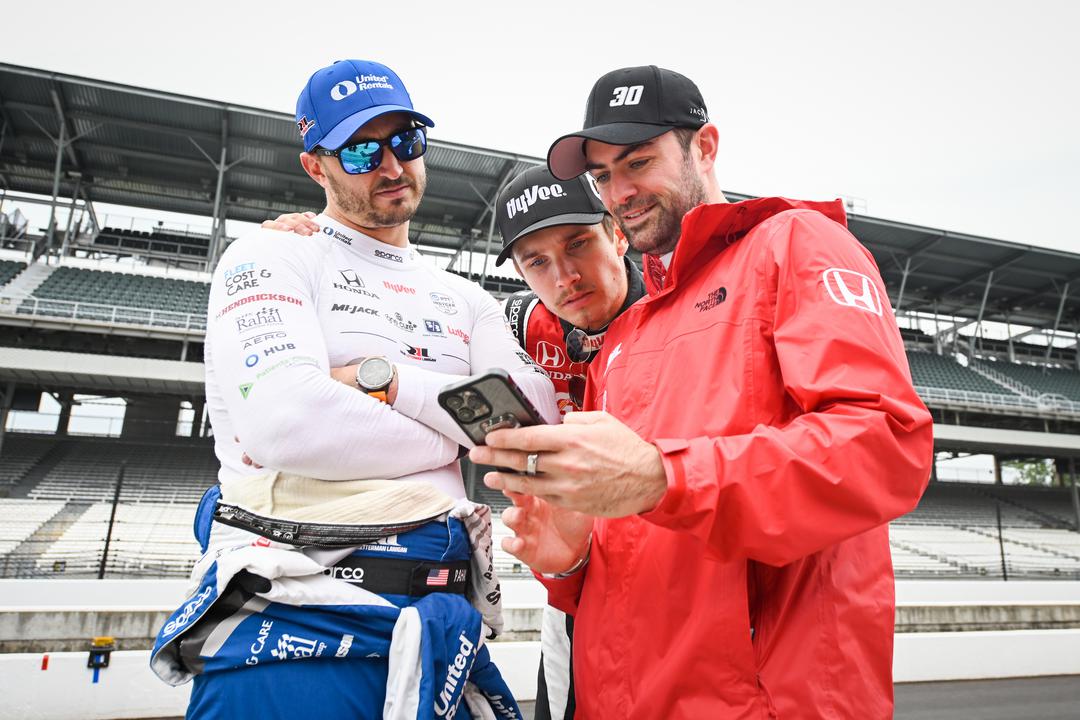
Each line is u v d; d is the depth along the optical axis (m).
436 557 1.25
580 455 0.77
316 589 1.12
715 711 1.02
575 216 1.93
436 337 1.49
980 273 22.27
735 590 1.03
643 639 1.12
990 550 15.78
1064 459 23.31
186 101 13.88
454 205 17.95
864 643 1.04
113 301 15.25
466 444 1.35
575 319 2.13
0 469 13.74
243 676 1.08
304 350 1.24
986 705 5.07
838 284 1.00
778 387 1.07
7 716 3.70
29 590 5.62
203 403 16.98
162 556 9.99
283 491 1.21
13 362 12.36
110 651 3.91
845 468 0.83
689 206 1.34
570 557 1.26
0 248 17.17
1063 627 7.23
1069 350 28.16
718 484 0.81
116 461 14.87
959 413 20.11
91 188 17.77
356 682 1.12
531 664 4.76
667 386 1.19
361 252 1.47
